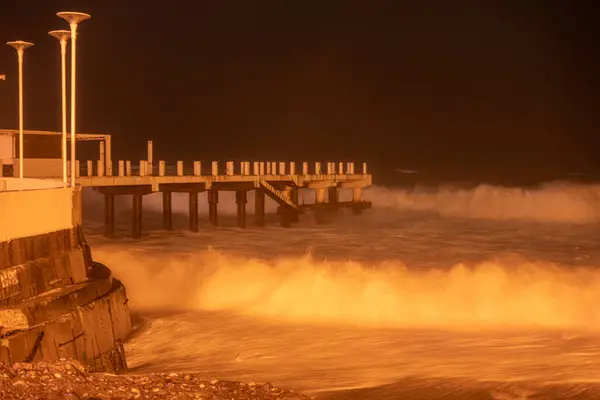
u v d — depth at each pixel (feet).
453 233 162.61
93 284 63.72
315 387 54.49
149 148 146.30
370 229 170.60
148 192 142.82
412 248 138.00
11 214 54.49
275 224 179.93
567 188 240.73
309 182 193.77
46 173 131.54
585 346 69.21
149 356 69.72
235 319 83.41
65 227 64.69
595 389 51.67
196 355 69.41
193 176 153.07
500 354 66.13
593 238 152.76
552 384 53.36
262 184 171.83
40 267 58.23
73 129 72.64
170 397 42.09
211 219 170.50
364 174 213.05
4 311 50.55
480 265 115.75
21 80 92.27
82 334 57.57
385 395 51.65
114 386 43.09
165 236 150.71
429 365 61.87
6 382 41.09
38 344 51.42
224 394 44.09
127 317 71.97
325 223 184.55
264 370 62.03
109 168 144.56
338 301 90.68
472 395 51.16
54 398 39.40
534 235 158.30
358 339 74.02
